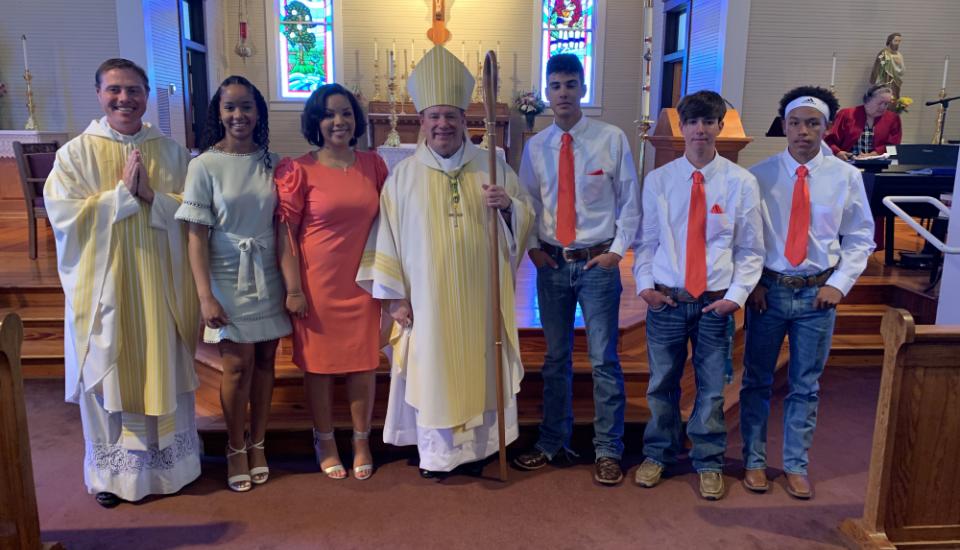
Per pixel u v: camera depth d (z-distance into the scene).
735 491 2.74
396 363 2.73
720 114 2.45
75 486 2.76
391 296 2.59
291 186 2.53
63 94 6.93
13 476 2.09
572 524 2.50
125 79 2.46
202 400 3.34
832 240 2.53
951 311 3.51
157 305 2.50
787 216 2.55
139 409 2.51
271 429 2.98
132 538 2.40
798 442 2.69
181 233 2.56
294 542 2.38
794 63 6.89
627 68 9.00
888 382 2.22
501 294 2.67
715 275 2.52
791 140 2.52
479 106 8.59
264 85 8.77
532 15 8.77
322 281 2.60
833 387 3.97
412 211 2.58
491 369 2.72
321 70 8.79
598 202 2.64
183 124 7.50
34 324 4.09
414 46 8.69
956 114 7.27
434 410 2.60
